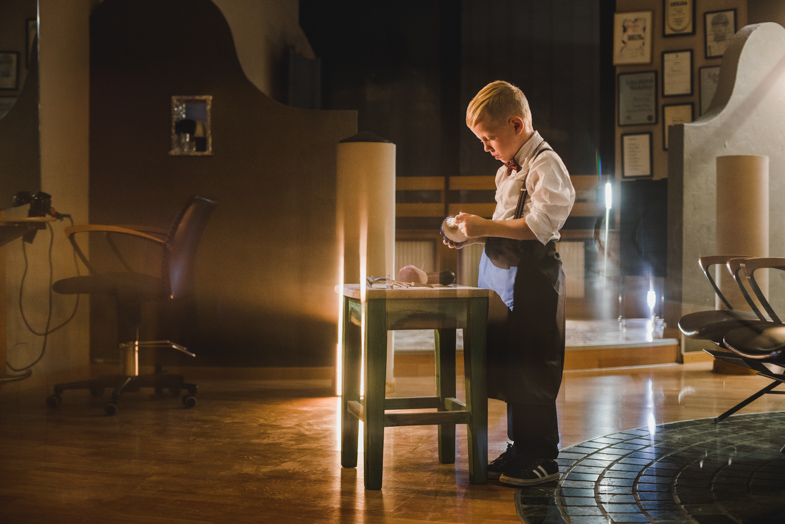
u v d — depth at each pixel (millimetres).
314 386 4000
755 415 3166
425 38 7918
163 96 4281
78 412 3250
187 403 3369
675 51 7566
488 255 2150
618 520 1829
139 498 2002
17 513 1869
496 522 1812
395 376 4355
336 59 8047
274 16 6668
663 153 7602
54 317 4000
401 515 1861
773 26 5371
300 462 2393
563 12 7742
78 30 4199
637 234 6578
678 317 5090
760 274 4531
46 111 3906
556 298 2115
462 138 7816
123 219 4293
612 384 4055
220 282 4293
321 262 4262
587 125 7746
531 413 2146
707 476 2229
